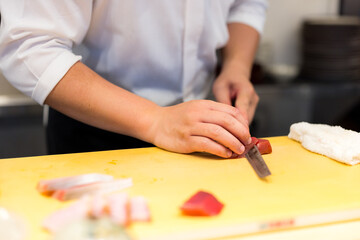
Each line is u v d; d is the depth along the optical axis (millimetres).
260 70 1568
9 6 732
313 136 756
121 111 750
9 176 665
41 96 749
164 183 648
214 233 560
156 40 854
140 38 840
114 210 549
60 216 549
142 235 544
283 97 1551
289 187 637
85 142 903
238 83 905
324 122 1613
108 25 831
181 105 753
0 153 1460
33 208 590
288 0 1716
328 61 1574
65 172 678
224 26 933
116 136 880
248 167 692
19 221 542
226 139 701
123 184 636
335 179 658
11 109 1426
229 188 634
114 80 901
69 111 764
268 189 632
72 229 484
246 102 861
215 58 966
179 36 863
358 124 1638
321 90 1553
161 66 885
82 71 753
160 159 720
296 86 1543
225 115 717
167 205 596
